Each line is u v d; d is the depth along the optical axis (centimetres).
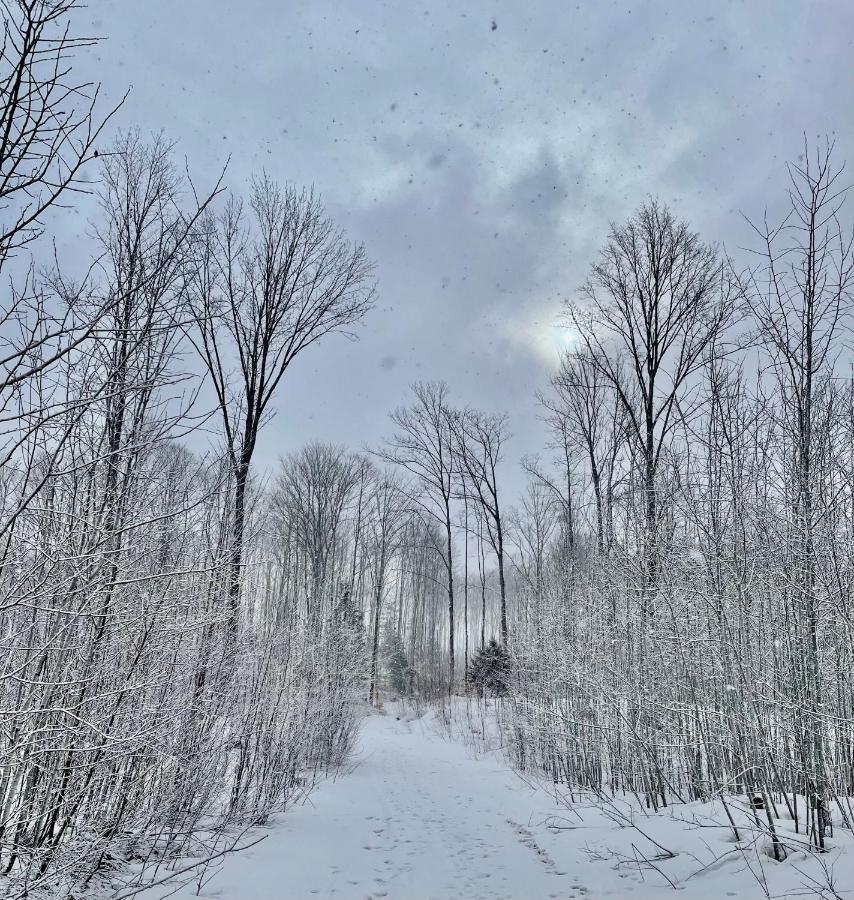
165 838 672
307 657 1229
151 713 559
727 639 660
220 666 741
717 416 831
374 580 4119
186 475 588
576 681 1015
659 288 1470
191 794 657
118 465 481
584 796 984
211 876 572
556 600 1396
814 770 574
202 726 691
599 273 1548
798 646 621
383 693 3675
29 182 267
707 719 705
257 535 837
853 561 611
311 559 3169
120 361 405
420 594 5053
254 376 1241
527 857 693
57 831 525
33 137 267
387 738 2248
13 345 291
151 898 519
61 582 390
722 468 795
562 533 2369
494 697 2439
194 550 682
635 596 923
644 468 1326
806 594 598
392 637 3928
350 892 576
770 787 684
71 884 459
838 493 644
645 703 823
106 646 511
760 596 691
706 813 721
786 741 621
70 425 347
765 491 705
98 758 496
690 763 817
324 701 1262
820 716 567
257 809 813
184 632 648
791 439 713
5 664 372
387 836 795
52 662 458
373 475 4047
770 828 559
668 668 856
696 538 777
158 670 573
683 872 580
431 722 2583
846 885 473
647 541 941
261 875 610
